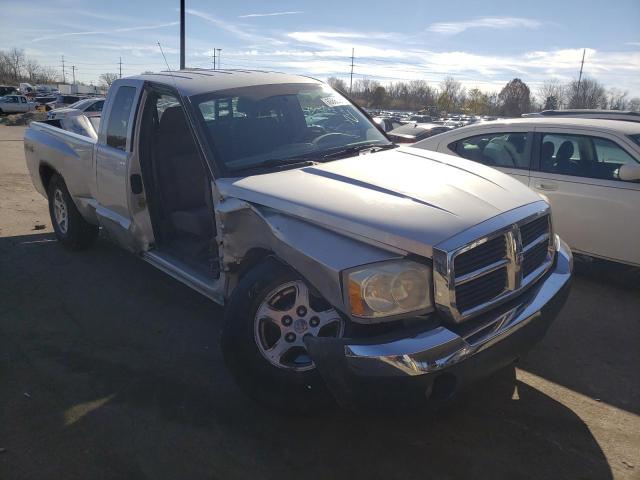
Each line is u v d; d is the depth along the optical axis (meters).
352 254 2.85
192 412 3.42
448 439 3.17
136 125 4.58
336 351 2.74
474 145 6.46
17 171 12.57
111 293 5.26
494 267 2.97
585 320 4.74
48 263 6.07
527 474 2.88
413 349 2.64
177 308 4.94
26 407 3.47
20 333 4.46
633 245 5.23
